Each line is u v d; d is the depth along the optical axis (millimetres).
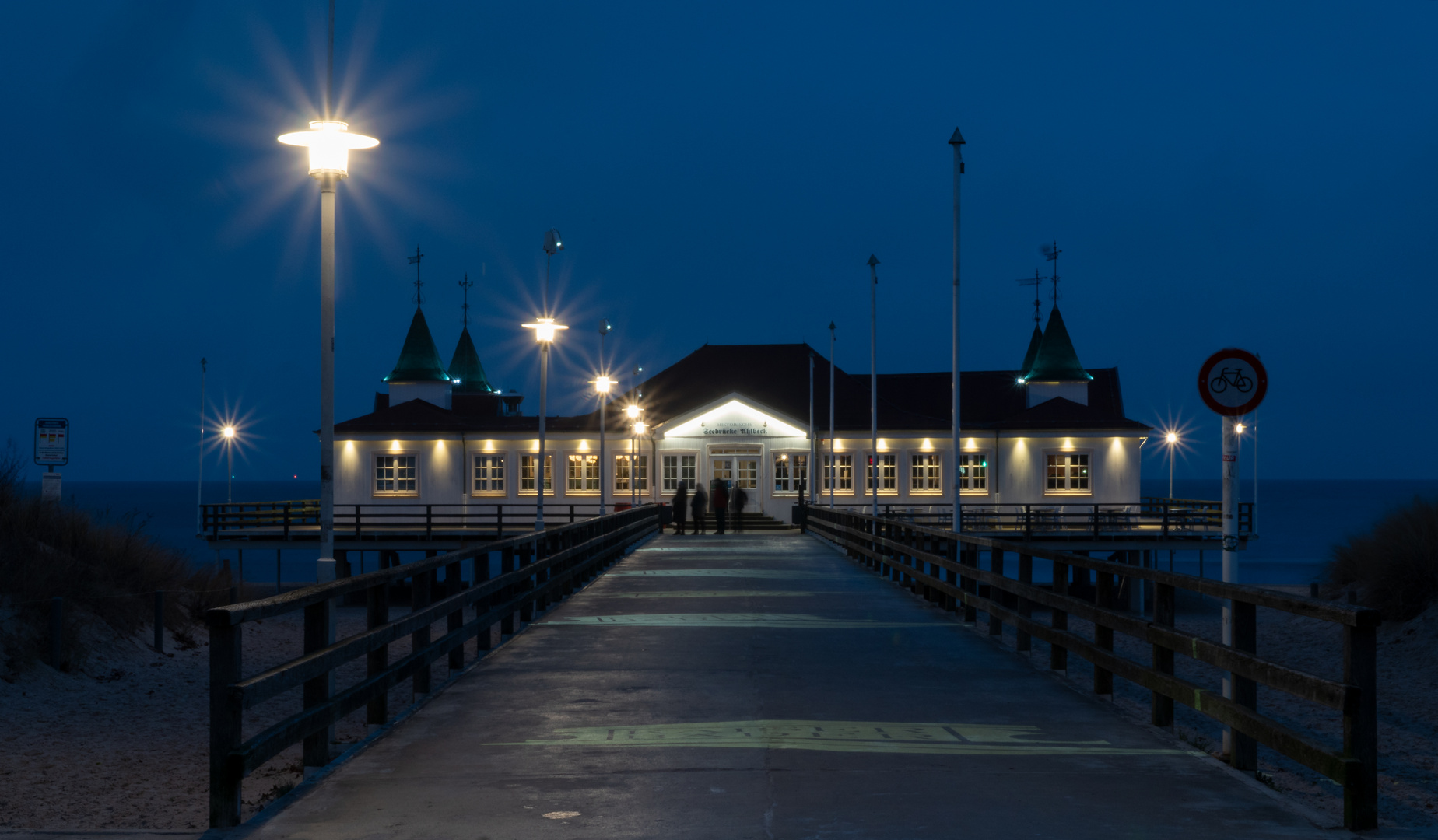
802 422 51938
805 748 8359
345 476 53281
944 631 15305
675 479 52500
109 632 18234
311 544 41062
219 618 6375
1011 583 13586
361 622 29578
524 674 11695
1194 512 40719
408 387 62906
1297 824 6441
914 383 64438
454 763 7902
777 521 51344
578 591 20797
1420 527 23266
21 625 16109
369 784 7336
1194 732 12008
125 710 14742
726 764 7863
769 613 17375
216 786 6391
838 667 12195
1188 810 6730
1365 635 6270
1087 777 7512
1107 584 10711
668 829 6328
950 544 18625
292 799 7000
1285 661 21703
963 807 6762
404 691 14164
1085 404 59062
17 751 12180
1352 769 6242
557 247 32125
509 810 6734
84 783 10805
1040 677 11586
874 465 40844
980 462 51594
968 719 9430
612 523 28359
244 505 41688
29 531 19281
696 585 22094
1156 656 9258
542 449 31766
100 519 21828
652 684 11125
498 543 14422
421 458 53312
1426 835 6211
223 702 6402
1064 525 41344
